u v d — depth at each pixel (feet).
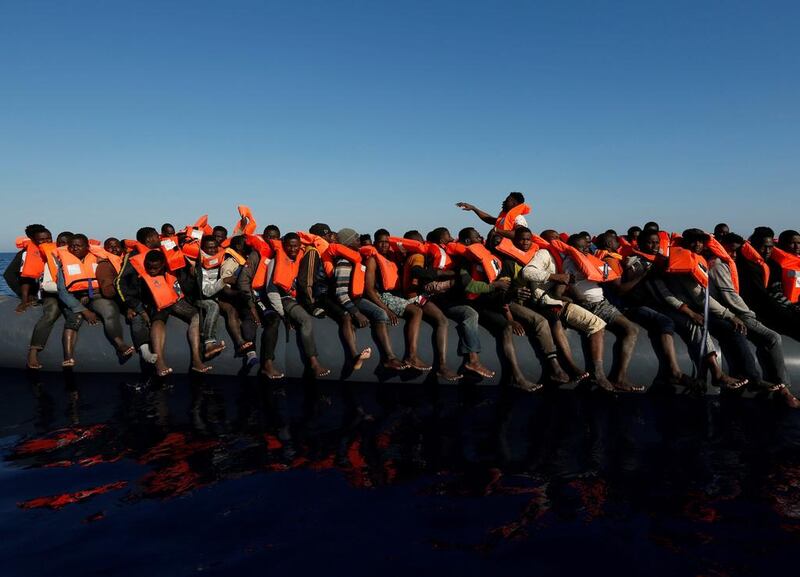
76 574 7.48
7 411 15.02
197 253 19.89
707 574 7.56
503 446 12.41
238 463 11.46
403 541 8.41
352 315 18.02
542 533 8.65
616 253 20.97
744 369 16.01
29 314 20.36
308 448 12.31
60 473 10.96
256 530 8.73
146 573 7.52
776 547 8.22
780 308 16.70
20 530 8.69
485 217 22.61
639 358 16.69
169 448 12.30
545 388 17.31
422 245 18.66
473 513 9.31
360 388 17.48
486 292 17.13
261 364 18.76
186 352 19.19
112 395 16.65
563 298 17.56
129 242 22.16
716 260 16.58
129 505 9.58
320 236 23.17
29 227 20.36
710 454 11.84
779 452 11.89
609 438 12.89
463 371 17.40
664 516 9.18
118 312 19.58
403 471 11.07
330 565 7.75
